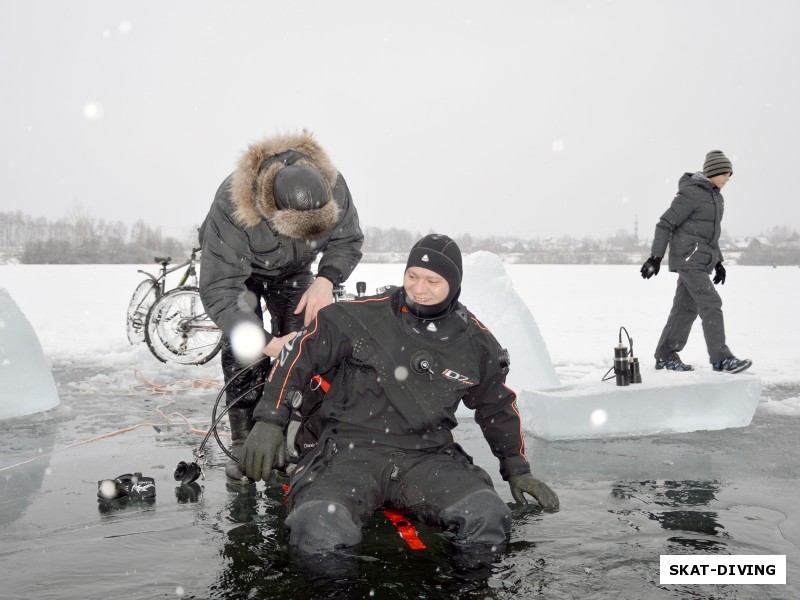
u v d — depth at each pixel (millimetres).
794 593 2154
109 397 5797
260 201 3324
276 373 2885
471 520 2533
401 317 2838
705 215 6078
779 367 7008
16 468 3676
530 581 2234
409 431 2811
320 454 2777
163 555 2459
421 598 2105
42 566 2365
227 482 3426
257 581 2229
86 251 70062
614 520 2830
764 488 3277
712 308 6020
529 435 4383
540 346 5109
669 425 4395
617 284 27594
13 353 5016
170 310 7832
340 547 2451
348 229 3908
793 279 31656
